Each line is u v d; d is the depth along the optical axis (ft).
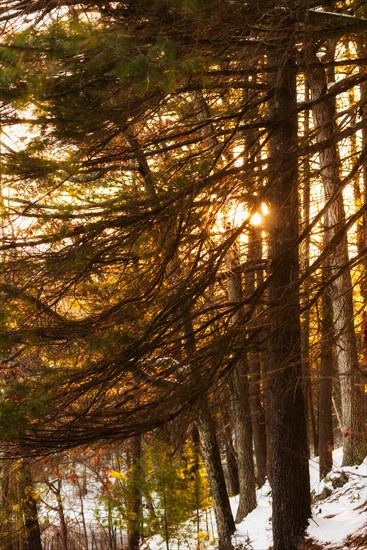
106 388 23.04
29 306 21.04
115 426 23.80
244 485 56.18
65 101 18.78
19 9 18.69
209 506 46.85
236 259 30.78
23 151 19.08
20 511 52.54
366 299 35.12
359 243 39.14
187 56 18.44
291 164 23.71
